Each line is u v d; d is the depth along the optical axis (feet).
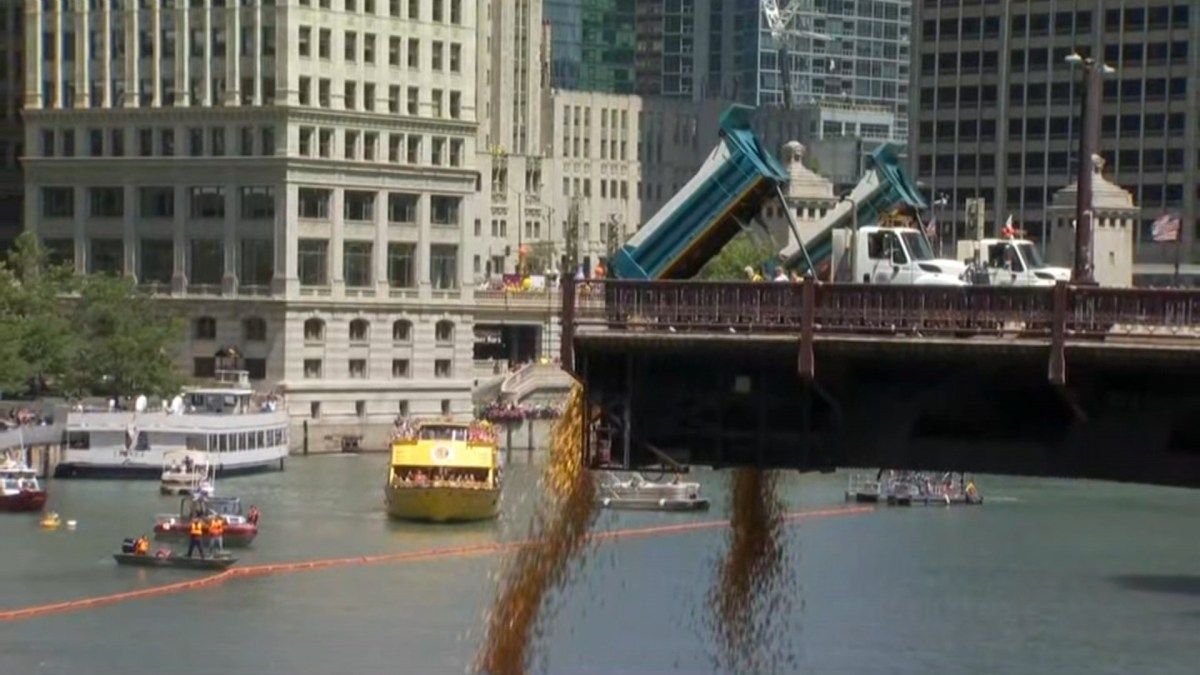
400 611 473.67
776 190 260.01
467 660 423.64
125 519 602.03
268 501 655.76
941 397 219.41
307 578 515.50
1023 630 459.73
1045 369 213.25
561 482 255.70
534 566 266.16
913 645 441.27
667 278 263.08
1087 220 331.57
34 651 431.84
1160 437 215.72
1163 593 508.94
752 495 331.36
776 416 222.48
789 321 219.41
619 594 478.59
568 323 222.28
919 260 346.13
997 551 570.87
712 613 368.48
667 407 224.12
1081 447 217.56
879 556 557.74
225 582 509.35
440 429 627.05
